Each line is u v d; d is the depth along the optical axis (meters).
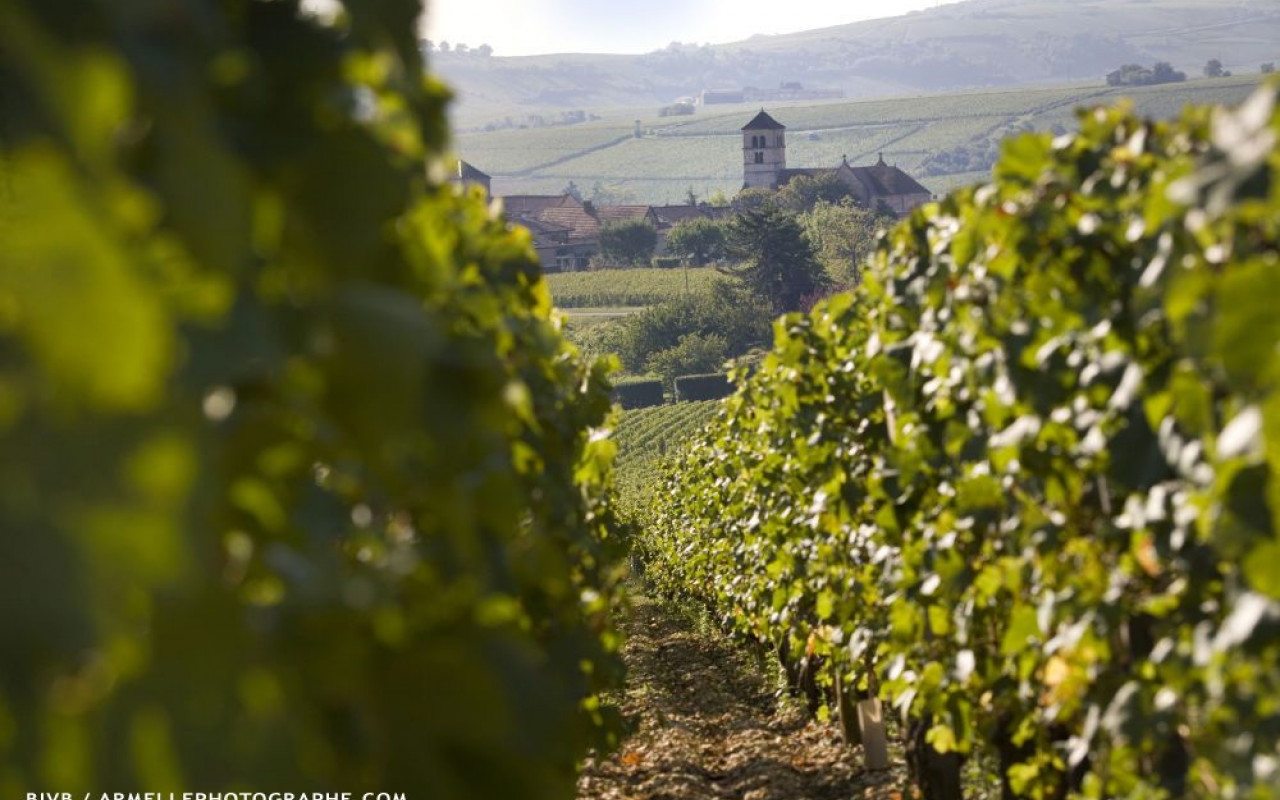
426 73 3.28
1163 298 6.28
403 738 2.20
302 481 2.73
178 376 1.62
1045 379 8.04
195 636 1.65
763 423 22.47
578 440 12.41
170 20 1.75
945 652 10.62
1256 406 4.65
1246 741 5.73
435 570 3.75
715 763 22.59
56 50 1.37
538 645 7.73
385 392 2.26
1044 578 8.35
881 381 11.26
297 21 2.59
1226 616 6.43
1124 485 7.20
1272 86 4.61
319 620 2.23
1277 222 5.02
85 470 1.32
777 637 25.44
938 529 10.30
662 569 55.72
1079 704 8.07
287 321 2.28
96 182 1.38
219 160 1.71
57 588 1.28
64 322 1.31
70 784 1.51
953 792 12.53
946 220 10.88
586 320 199.00
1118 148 8.00
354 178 2.55
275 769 1.68
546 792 2.29
